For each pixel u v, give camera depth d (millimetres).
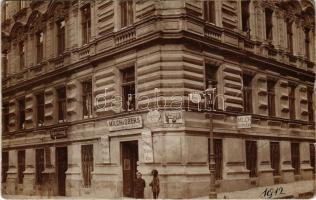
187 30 22859
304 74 30953
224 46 24812
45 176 28844
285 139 28344
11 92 32969
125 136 23844
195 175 21984
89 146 26141
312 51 32062
